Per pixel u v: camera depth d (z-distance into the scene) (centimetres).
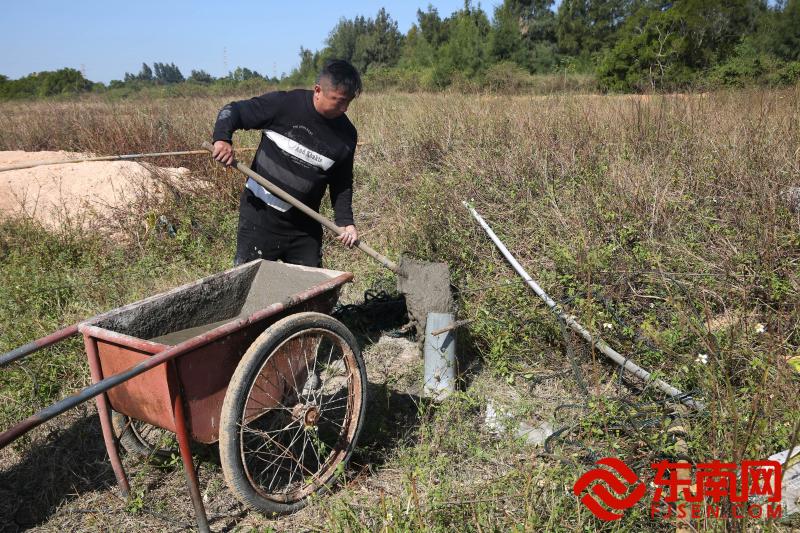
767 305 386
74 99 2178
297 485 296
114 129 955
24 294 470
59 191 672
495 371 390
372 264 561
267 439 301
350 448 300
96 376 264
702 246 455
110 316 278
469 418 345
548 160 618
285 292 346
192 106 1272
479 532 237
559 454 287
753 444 258
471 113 812
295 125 358
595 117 707
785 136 560
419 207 579
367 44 5547
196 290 323
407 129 834
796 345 366
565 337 374
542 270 461
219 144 334
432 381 370
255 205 381
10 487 306
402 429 344
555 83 1073
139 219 624
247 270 353
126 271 539
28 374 363
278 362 270
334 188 388
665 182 524
